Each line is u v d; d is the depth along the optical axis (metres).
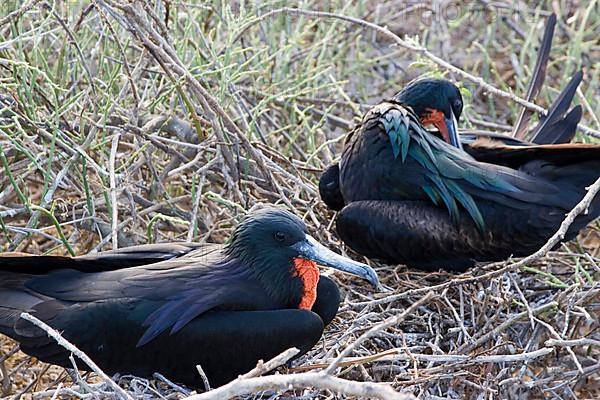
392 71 15.66
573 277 11.30
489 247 11.34
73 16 13.23
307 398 9.23
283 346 9.37
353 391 7.20
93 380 10.02
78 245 12.19
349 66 15.09
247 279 9.73
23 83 11.31
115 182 11.06
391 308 10.64
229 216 11.67
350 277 11.04
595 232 13.16
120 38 12.93
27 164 11.55
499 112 15.38
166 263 9.70
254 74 13.45
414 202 11.48
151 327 9.12
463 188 11.38
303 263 9.82
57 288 9.45
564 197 11.38
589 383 11.48
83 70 12.14
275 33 14.14
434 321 10.55
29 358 10.83
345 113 14.62
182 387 9.59
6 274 9.52
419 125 11.80
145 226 11.80
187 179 12.32
